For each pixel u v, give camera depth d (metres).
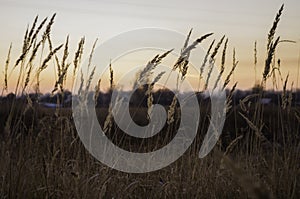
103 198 1.31
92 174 1.40
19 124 1.39
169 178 1.47
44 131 1.39
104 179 1.32
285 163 1.42
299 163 1.47
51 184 1.30
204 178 1.41
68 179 1.32
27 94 1.39
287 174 1.39
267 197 0.59
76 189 1.23
